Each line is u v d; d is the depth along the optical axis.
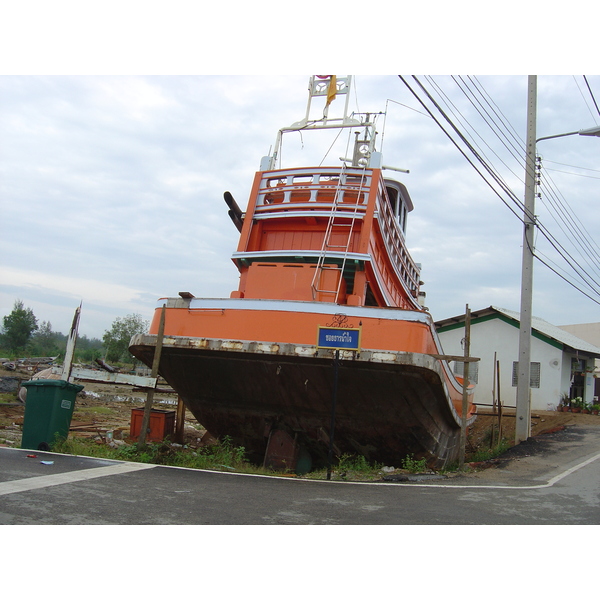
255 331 9.70
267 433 10.89
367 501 6.61
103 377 9.98
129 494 5.74
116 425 18.17
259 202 12.53
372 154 12.09
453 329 26.72
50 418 9.28
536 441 15.12
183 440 13.56
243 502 5.95
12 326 61.41
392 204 15.23
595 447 14.04
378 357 9.08
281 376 9.90
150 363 11.27
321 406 10.23
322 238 11.94
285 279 10.67
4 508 4.66
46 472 6.66
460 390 14.61
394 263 13.91
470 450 18.31
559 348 23.59
